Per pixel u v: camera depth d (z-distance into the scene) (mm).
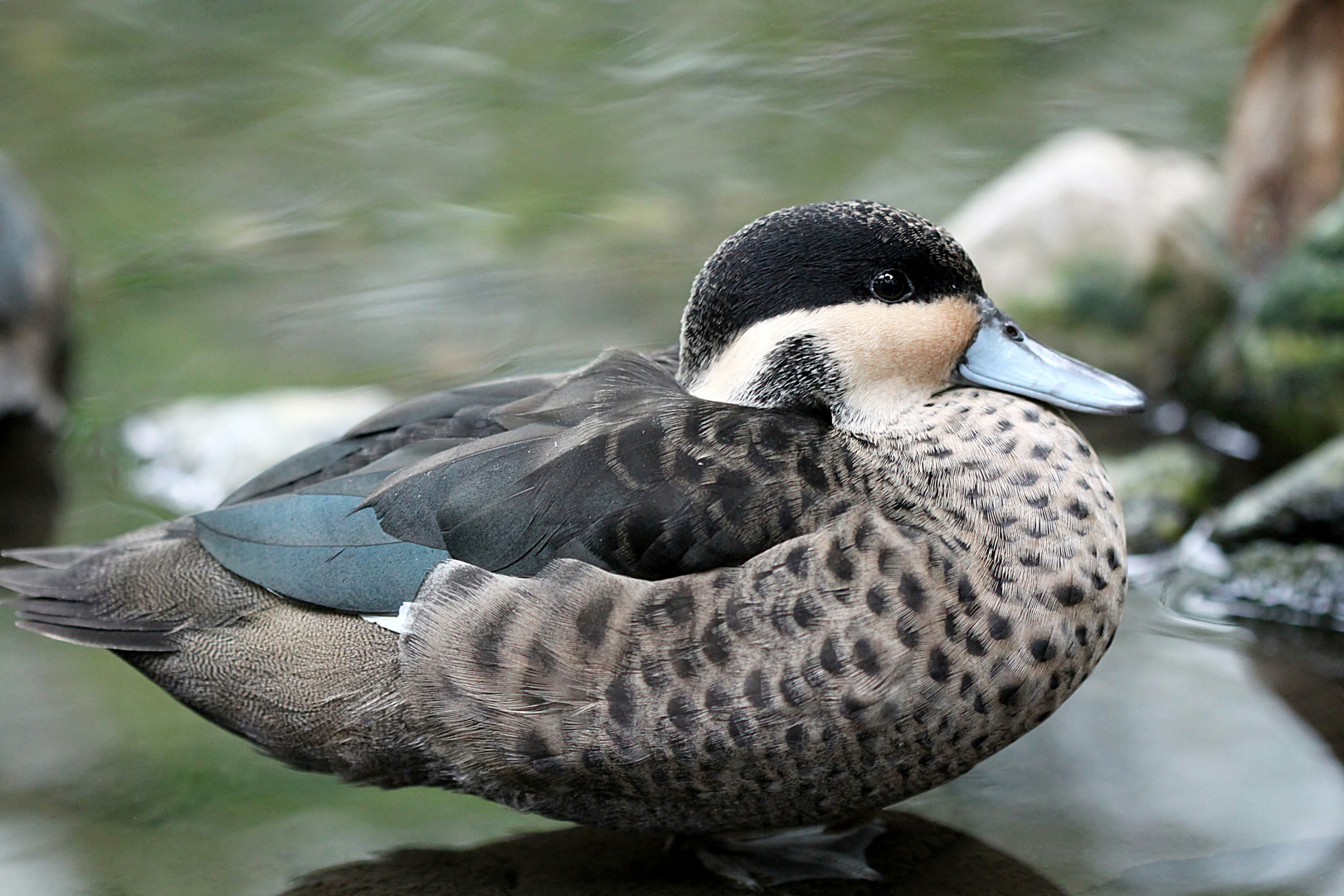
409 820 7137
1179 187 11867
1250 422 10602
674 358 7496
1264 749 7289
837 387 6730
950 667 6094
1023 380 6828
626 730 6137
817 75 14945
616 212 13289
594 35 15828
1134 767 7211
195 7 16438
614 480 6277
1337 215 10328
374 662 6457
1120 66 14844
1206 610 8672
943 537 6223
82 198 13625
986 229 11477
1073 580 6281
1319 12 11336
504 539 6289
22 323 11078
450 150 14195
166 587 6750
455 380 11164
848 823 6965
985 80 14711
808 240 6707
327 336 11891
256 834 6973
